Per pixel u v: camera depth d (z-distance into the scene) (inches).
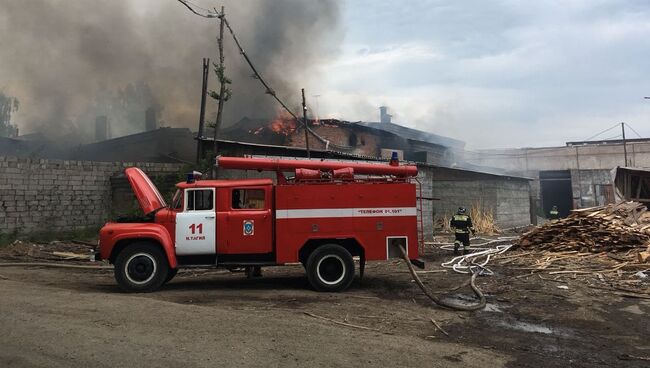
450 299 315.6
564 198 1724.9
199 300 298.5
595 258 450.9
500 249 572.4
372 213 345.1
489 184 1052.5
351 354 191.8
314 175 346.3
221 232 339.9
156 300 275.7
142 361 176.6
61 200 660.7
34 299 269.3
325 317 255.0
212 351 188.4
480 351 207.5
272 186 348.8
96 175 703.1
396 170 358.9
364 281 378.6
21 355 180.2
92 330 210.5
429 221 823.1
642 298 313.9
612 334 239.8
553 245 505.0
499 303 305.0
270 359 182.2
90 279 395.2
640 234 460.8
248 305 283.4
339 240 347.9
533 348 215.8
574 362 197.6
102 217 705.0
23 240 601.0
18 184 616.4
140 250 331.6
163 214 340.8
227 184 345.7
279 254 339.0
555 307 293.6
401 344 208.7
